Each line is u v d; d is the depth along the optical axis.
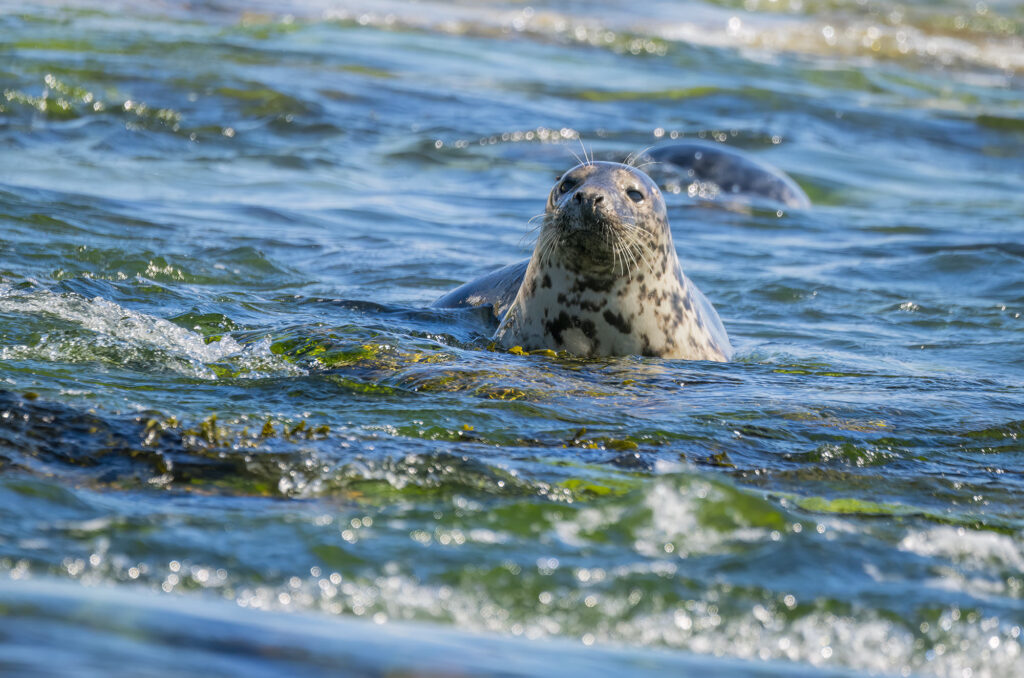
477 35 85.56
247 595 11.66
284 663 8.86
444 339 26.33
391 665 9.22
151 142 50.47
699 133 62.44
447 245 38.78
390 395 20.48
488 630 11.50
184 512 13.94
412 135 57.09
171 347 22.22
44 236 32.91
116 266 30.77
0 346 21.06
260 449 16.38
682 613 12.24
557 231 25.58
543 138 58.41
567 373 23.44
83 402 17.89
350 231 39.88
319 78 65.00
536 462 17.28
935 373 26.44
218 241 35.75
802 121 69.19
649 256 26.28
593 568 13.05
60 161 45.31
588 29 91.75
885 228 46.75
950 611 12.72
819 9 113.62
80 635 8.89
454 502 14.92
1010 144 69.12
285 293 30.09
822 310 33.66
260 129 54.78
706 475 15.48
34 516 13.20
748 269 38.00
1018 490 18.27
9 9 72.06
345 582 12.22
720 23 104.00
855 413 21.64
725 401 22.00
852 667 11.55
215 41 71.12
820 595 12.86
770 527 14.45
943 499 17.58
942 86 87.50
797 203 51.59
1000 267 38.41
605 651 11.16
